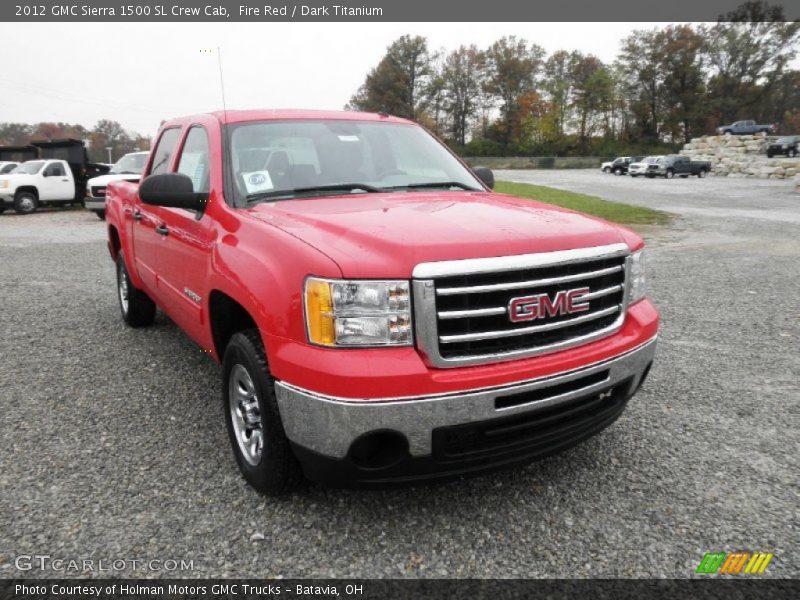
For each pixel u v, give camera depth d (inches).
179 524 113.4
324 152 154.9
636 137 3543.3
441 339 99.8
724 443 147.4
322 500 121.4
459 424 101.0
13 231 598.9
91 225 658.8
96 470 132.4
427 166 166.7
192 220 147.6
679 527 114.1
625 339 120.2
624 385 123.9
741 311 273.9
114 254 251.9
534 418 109.2
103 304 283.9
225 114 160.4
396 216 117.9
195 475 130.6
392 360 98.0
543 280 105.7
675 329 245.1
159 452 140.8
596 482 129.5
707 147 2034.9
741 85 3356.3
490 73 3698.3
